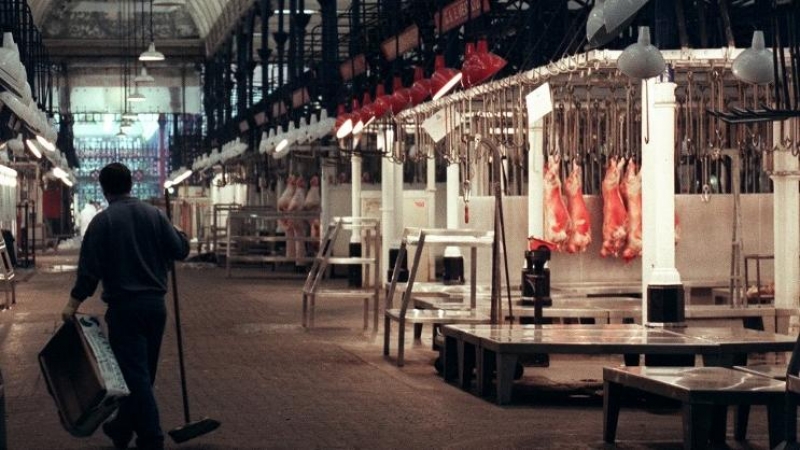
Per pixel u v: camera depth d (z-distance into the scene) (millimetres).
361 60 19594
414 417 8664
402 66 18578
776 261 11891
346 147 23016
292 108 25562
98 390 6891
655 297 10250
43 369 7238
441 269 21156
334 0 22156
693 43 13734
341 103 20703
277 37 28359
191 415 8789
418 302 13391
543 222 13688
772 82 9469
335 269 26469
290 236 28125
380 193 23078
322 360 11984
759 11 12820
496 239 10734
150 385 7461
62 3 41781
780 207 11836
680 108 11992
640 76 8703
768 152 11242
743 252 13750
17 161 29625
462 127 13141
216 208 33375
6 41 12312
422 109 14211
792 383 6398
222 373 11062
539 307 11250
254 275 27891
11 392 10000
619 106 12484
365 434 8008
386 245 21422
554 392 9844
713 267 14242
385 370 11234
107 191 7680
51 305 19531
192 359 12141
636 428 8227
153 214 7586
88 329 7191
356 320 16375
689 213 14172
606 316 11492
